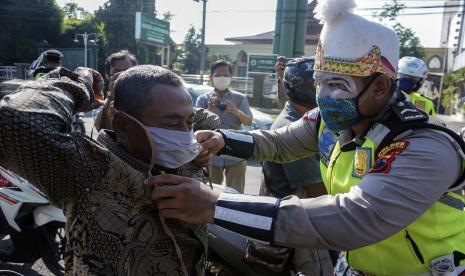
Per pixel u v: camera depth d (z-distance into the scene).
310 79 2.25
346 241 1.21
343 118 1.47
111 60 3.48
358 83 1.40
